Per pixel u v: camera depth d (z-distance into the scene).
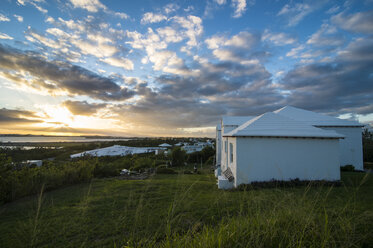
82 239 3.74
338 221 3.07
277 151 9.09
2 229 4.32
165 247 2.68
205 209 4.83
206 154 25.00
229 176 9.53
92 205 5.68
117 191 7.54
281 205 3.62
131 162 17.23
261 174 8.97
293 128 9.59
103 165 13.83
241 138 9.12
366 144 22.14
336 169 8.95
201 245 2.47
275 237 2.70
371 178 9.79
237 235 2.65
